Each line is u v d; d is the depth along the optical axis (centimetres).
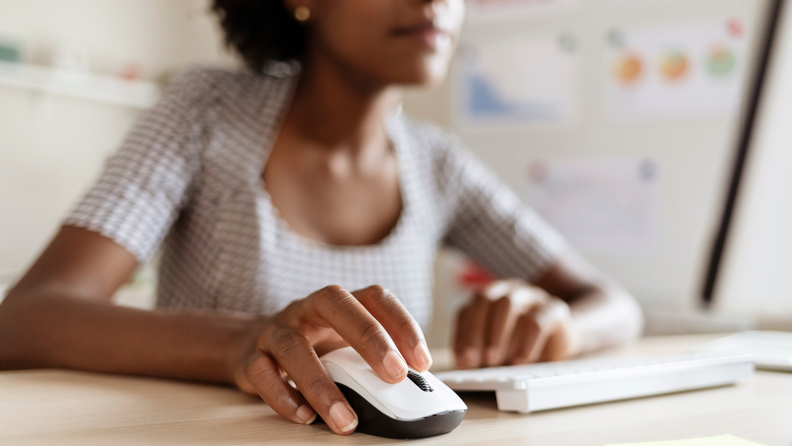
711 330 120
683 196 143
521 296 67
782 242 83
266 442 33
